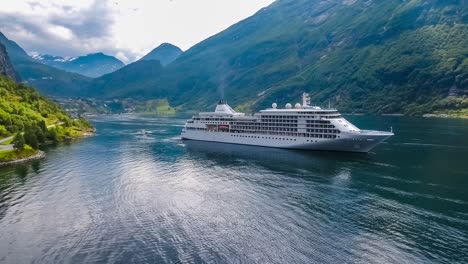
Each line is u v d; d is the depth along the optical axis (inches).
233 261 2383.1
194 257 2437.3
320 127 6112.2
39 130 7682.1
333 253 2472.9
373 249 2517.2
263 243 2628.0
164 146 7244.1
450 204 3361.2
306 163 5226.4
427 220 2989.7
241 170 4862.2
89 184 4195.4
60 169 4997.5
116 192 3870.6
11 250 2554.1
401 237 2689.5
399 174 4493.1
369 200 3501.5
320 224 2942.9
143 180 4384.8
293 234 2768.2
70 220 3078.2
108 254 2484.0
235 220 3053.6
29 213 3243.1
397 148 6373.0
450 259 2369.6
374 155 5753.0
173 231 2847.0
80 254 2486.5
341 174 4537.4
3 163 5339.6
